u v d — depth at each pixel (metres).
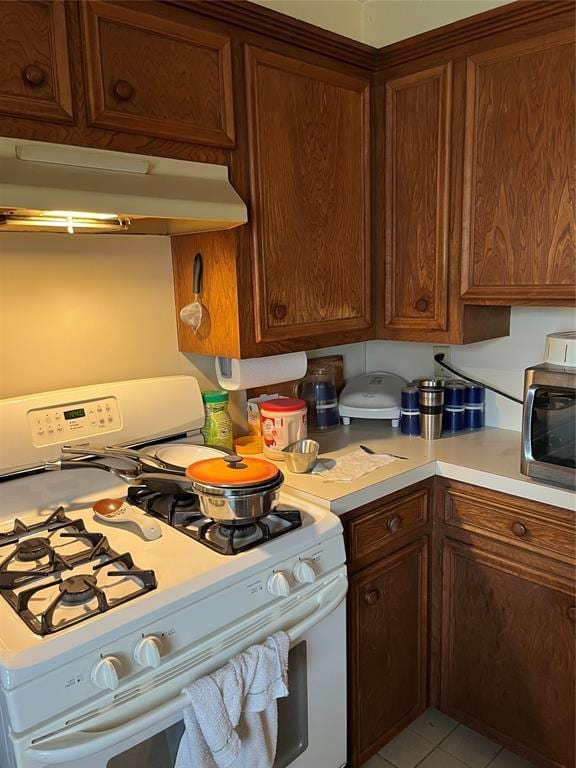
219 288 1.51
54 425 1.39
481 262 1.62
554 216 1.46
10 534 1.25
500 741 1.69
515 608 1.59
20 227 1.32
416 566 1.71
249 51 1.38
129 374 1.62
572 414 1.43
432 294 1.73
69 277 1.47
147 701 0.96
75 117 1.13
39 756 0.85
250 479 1.18
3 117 1.05
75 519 1.33
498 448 1.78
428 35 1.57
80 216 1.22
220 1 1.29
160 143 1.26
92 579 1.05
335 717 1.42
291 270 1.56
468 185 1.60
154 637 0.97
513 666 1.62
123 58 1.18
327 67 1.57
